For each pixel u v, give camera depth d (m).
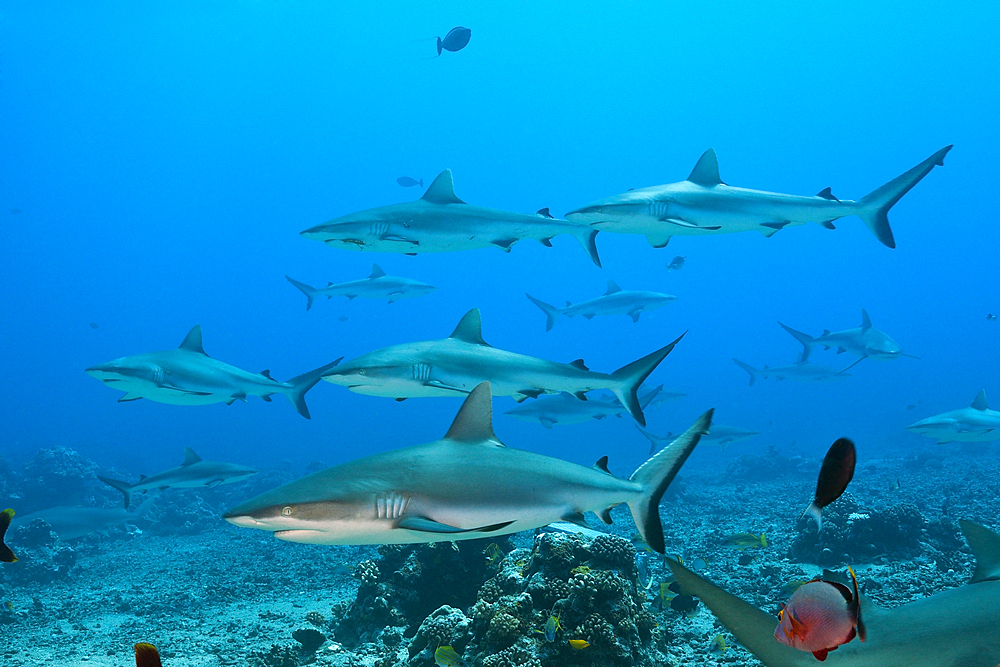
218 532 23.75
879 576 9.97
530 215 7.21
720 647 7.25
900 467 28.84
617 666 6.11
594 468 3.50
